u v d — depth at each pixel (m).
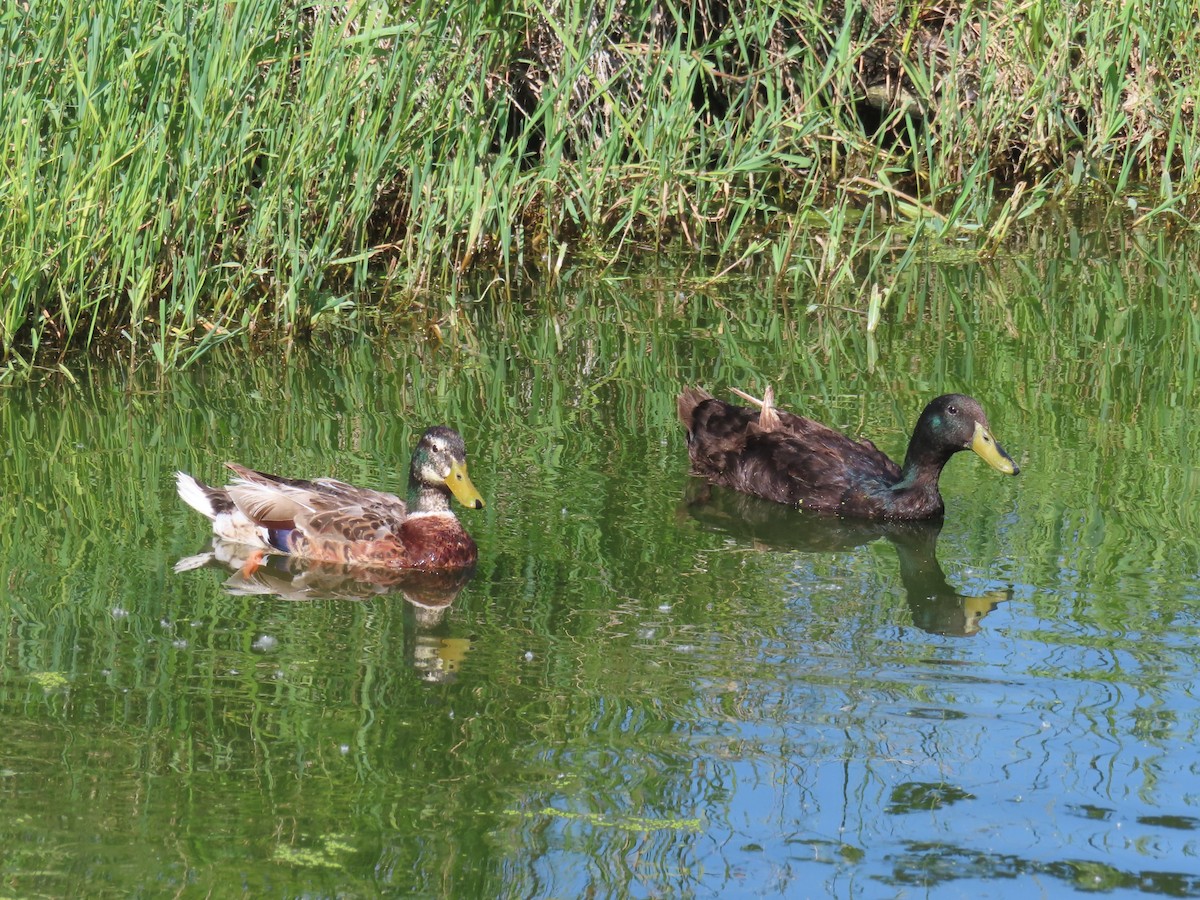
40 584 11.20
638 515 12.90
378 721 9.20
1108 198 23.00
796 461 13.46
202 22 15.90
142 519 12.54
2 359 16.09
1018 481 13.41
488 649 10.27
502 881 7.66
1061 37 22.25
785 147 22.16
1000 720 9.24
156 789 8.42
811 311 18.52
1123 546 12.02
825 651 10.25
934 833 8.06
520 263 19.39
